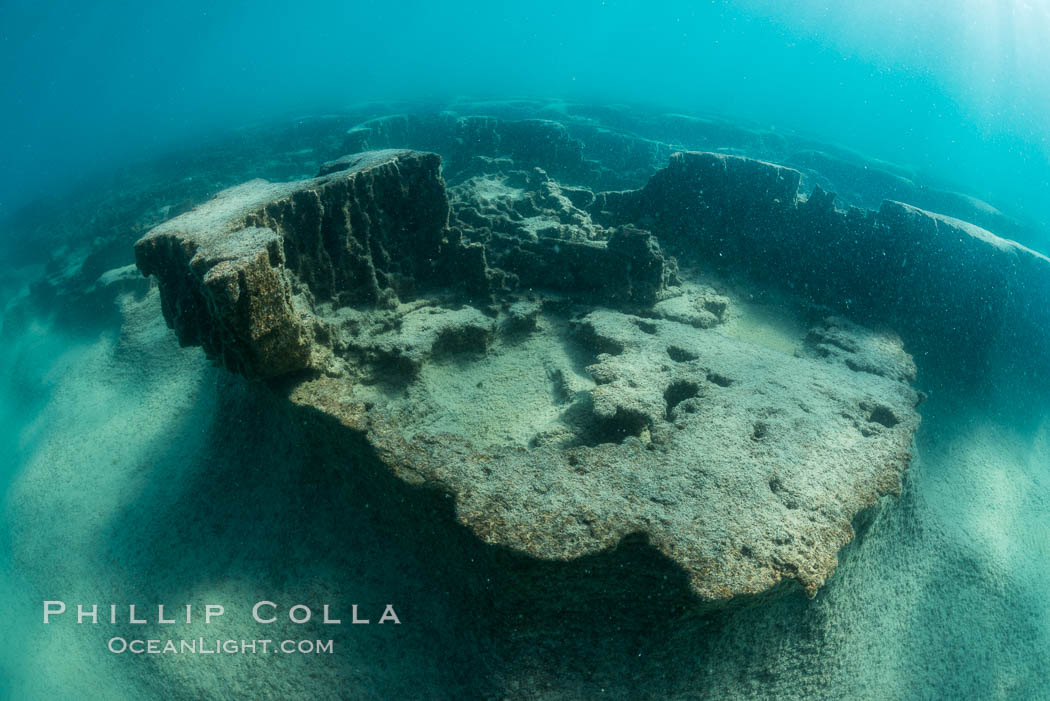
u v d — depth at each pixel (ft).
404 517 33.55
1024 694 44.83
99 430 60.90
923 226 62.28
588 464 31.76
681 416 38.52
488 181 97.55
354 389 44.68
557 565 25.43
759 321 65.26
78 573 46.24
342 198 50.60
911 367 50.93
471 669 30.27
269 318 33.91
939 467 56.80
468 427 44.06
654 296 59.62
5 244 163.12
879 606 40.47
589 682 29.35
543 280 61.57
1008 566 50.37
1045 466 63.72
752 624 31.30
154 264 43.04
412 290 56.65
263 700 34.27
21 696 41.81
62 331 85.10
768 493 31.55
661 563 26.68
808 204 70.38
